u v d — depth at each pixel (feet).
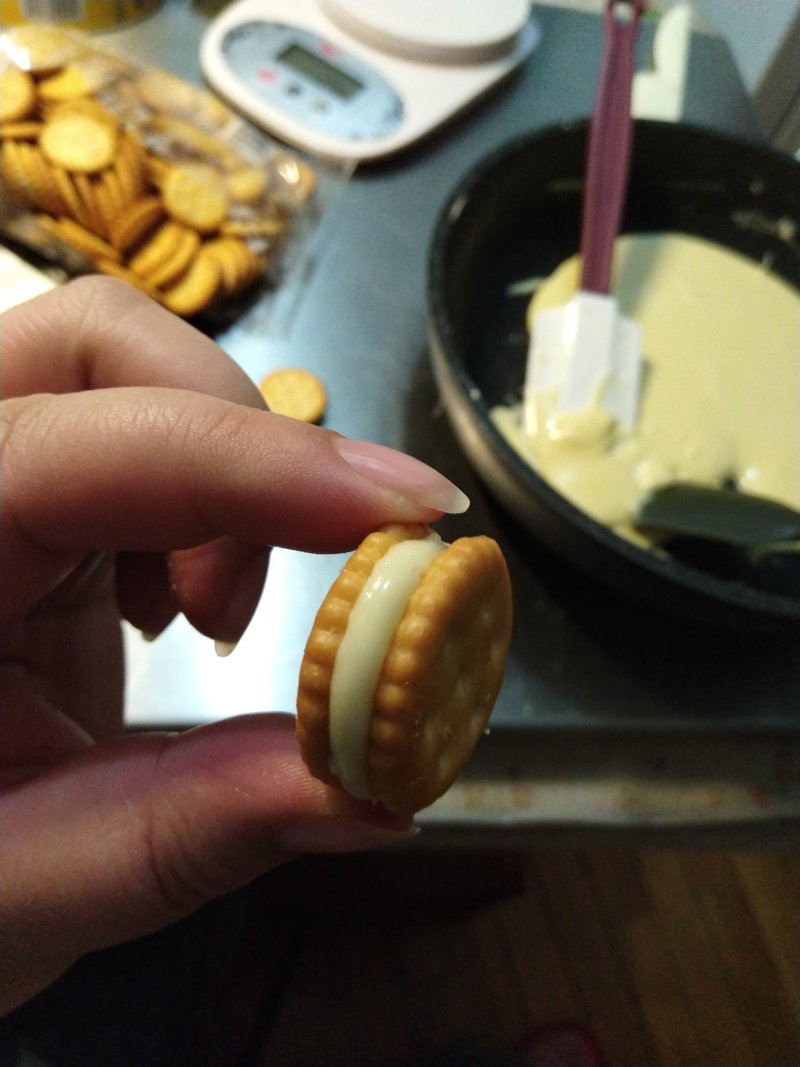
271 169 1.54
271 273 1.51
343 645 0.68
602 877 2.06
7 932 0.86
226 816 0.86
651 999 1.93
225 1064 1.63
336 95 1.70
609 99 1.37
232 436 0.86
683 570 1.01
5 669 0.99
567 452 1.26
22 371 1.08
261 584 1.16
